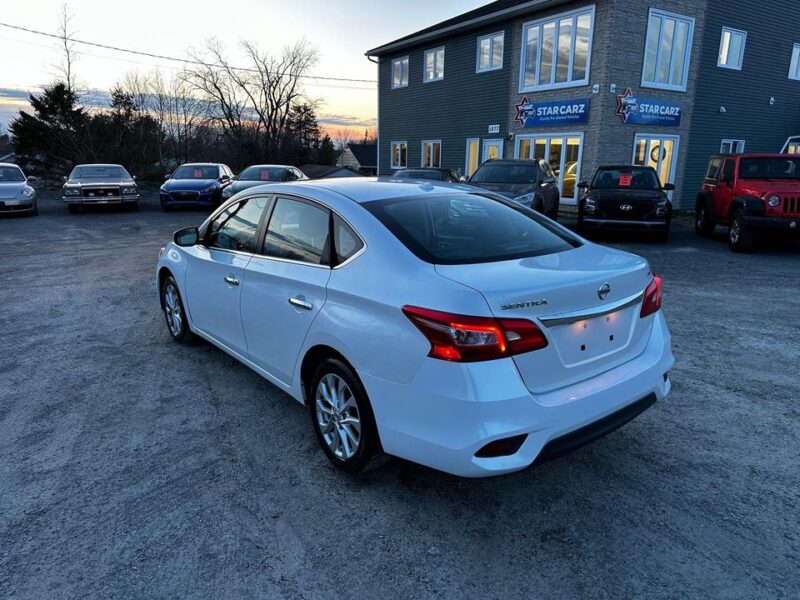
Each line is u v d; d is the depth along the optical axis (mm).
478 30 19844
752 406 3779
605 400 2549
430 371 2330
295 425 3580
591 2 15867
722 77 18406
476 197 3467
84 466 3100
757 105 19656
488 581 2254
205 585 2236
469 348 2246
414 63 23172
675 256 9852
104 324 5738
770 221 9594
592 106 16266
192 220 15086
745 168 10750
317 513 2697
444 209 3164
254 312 3539
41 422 3615
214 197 17156
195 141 45312
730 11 17906
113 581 2254
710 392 4008
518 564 2348
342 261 2889
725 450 3221
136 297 6875
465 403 2248
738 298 6707
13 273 8312
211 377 4340
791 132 21016
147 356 4805
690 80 17641
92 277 8039
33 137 32062
